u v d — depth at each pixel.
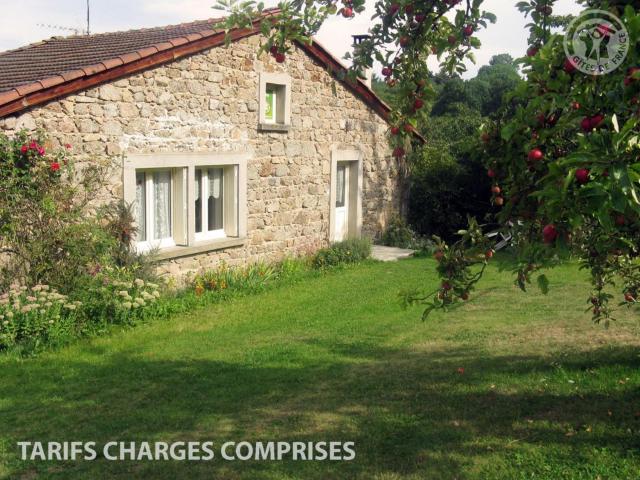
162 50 9.77
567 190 2.72
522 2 4.32
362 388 6.00
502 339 7.64
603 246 3.53
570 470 4.30
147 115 9.84
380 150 15.52
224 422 5.25
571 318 8.62
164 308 9.05
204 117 10.80
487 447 4.69
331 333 8.15
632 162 2.65
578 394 5.64
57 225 8.32
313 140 13.37
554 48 3.36
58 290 8.12
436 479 4.25
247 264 11.96
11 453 4.69
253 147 11.88
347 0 4.69
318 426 5.13
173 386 6.12
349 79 4.92
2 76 9.70
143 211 10.31
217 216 11.73
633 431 4.85
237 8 4.66
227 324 8.66
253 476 4.33
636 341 7.24
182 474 4.37
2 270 8.04
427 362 6.79
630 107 2.97
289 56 12.48
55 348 7.38
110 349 7.39
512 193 3.67
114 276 8.70
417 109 4.85
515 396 5.67
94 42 12.21
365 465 4.46
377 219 15.68
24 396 5.87
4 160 7.93
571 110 3.36
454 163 16.72
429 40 4.79
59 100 8.64
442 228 16.88
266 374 6.46
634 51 3.02
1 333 7.21
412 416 5.29
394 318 8.96
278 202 12.61
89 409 5.55
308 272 12.42
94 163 9.09
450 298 3.95
